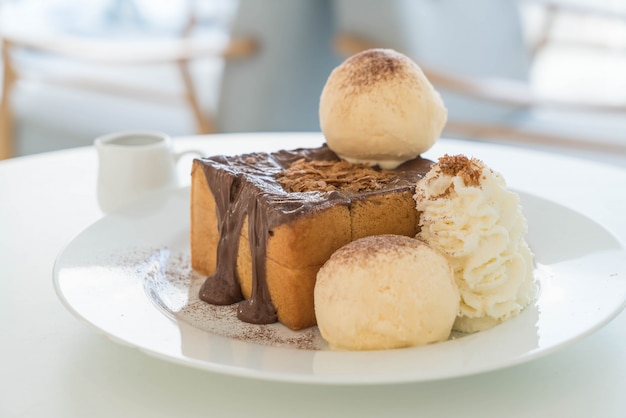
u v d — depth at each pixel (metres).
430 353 0.42
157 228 0.56
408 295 0.43
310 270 0.48
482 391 0.42
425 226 0.48
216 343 0.43
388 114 0.52
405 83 0.52
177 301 0.51
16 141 1.18
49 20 1.64
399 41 1.00
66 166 0.69
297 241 0.47
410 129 0.52
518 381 0.43
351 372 0.40
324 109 0.54
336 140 0.53
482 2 1.16
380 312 0.43
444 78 0.96
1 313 0.48
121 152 0.60
